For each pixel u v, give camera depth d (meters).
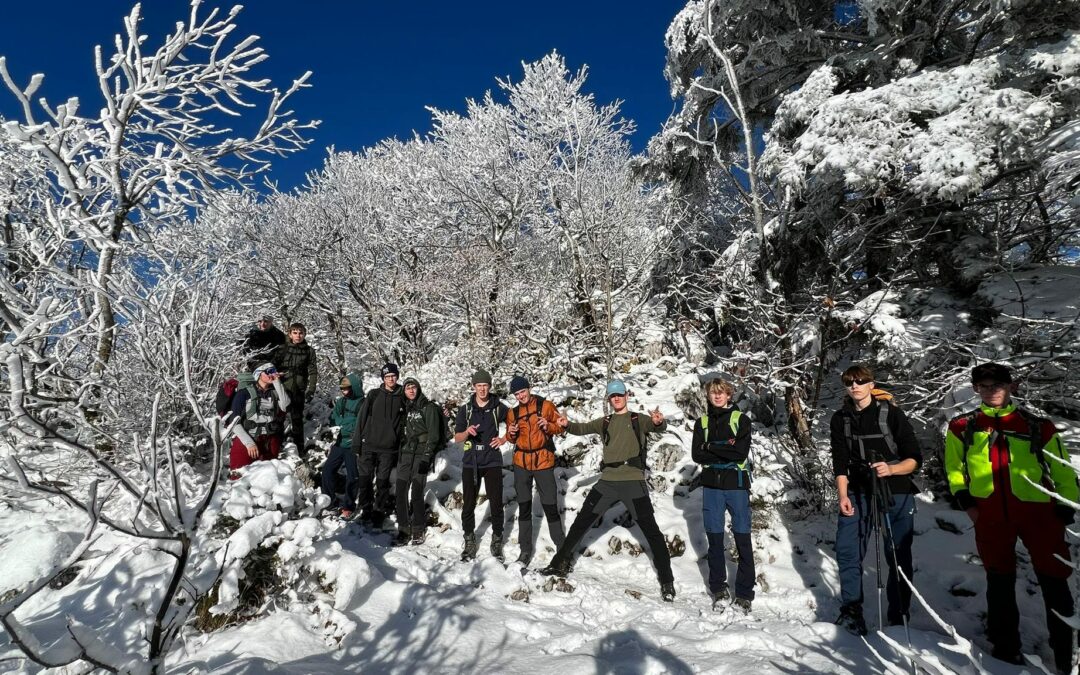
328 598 3.54
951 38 7.09
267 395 5.28
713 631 3.51
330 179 14.20
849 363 8.06
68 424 5.05
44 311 2.06
